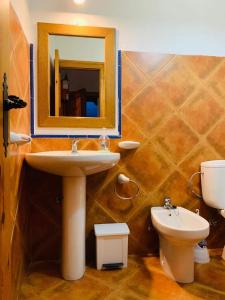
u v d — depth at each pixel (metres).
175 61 1.90
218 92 1.95
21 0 1.47
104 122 1.84
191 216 1.64
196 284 1.50
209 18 1.96
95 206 1.84
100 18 1.84
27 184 1.72
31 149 1.77
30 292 1.42
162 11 1.91
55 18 1.79
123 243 1.69
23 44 1.52
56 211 1.80
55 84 1.80
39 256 1.79
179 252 1.51
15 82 1.30
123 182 1.80
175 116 1.91
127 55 1.86
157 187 1.90
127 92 1.86
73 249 1.53
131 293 1.41
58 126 1.80
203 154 1.94
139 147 1.88
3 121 0.68
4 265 0.67
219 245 1.97
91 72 1.84
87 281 1.53
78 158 1.28
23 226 1.55
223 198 1.78
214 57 1.94
